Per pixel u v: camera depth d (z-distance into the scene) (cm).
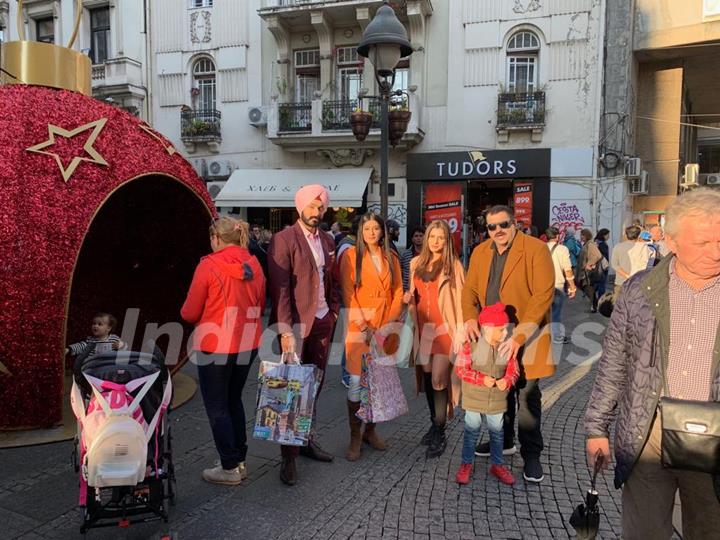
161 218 593
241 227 360
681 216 191
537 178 1467
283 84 1622
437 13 1511
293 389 349
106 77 1712
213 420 348
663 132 1727
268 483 363
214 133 1684
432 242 400
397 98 1498
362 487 359
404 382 616
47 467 381
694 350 195
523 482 367
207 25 1683
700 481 200
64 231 414
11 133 414
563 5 1423
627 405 210
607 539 300
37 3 1828
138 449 267
